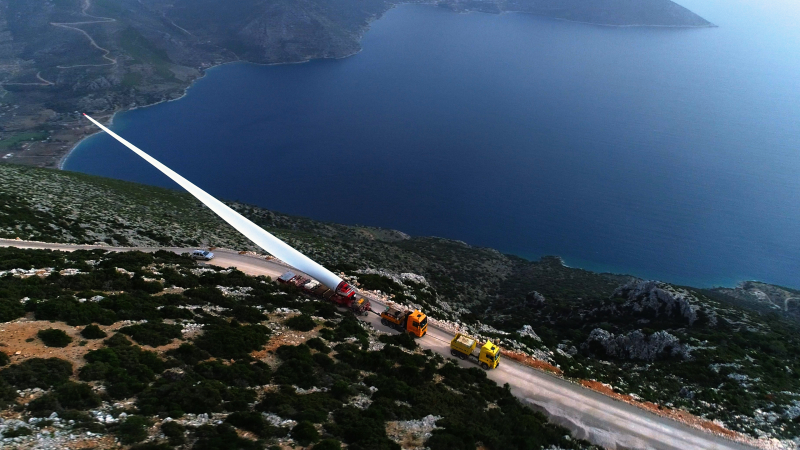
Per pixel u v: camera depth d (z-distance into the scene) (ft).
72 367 109.70
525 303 408.67
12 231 247.70
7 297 136.46
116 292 165.68
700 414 180.96
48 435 85.30
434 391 154.61
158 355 128.06
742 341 250.57
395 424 127.44
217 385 117.91
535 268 610.65
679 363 235.20
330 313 197.36
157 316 150.92
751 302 479.41
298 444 102.78
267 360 144.56
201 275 208.85
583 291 475.31
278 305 193.47
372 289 239.09
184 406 107.04
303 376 137.49
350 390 138.10
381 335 193.16
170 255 234.79
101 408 98.68
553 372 196.85
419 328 201.36
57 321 130.41
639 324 311.06
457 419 139.85
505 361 198.59
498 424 146.51
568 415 169.37
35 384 99.30
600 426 165.68
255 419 105.40
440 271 497.46
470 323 251.60
